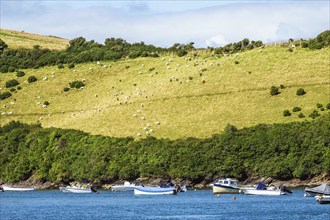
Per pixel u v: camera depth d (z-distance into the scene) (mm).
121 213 179250
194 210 183500
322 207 186750
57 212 184375
